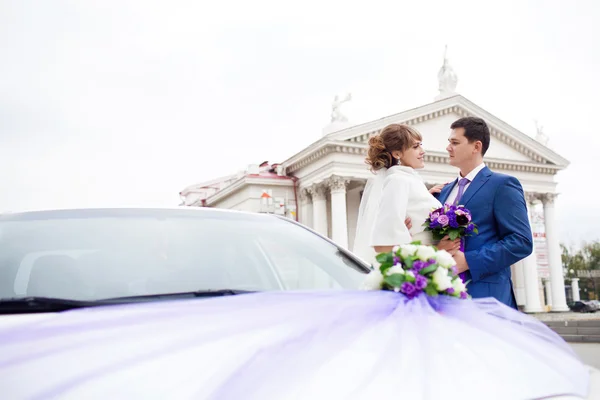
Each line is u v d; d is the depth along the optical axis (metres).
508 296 3.31
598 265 88.88
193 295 1.94
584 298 86.19
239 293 2.02
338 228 30.25
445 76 36.41
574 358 1.60
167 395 1.17
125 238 2.24
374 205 3.26
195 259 2.17
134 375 1.22
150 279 2.00
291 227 2.75
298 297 1.62
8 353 1.32
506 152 37.25
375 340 1.39
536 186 38.25
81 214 2.45
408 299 1.65
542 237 38.38
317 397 1.18
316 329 1.39
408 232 3.01
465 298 1.80
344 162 30.86
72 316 1.51
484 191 3.47
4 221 2.35
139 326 1.41
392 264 1.78
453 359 1.37
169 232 2.35
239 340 1.34
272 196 33.44
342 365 1.28
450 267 1.81
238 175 35.97
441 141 34.41
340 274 2.36
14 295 1.84
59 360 1.28
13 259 2.03
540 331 1.76
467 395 1.25
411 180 3.17
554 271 38.56
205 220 2.53
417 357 1.33
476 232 3.15
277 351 1.30
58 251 2.10
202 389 1.18
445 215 3.06
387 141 3.31
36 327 1.43
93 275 1.97
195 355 1.28
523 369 1.42
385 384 1.23
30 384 1.22
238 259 2.25
